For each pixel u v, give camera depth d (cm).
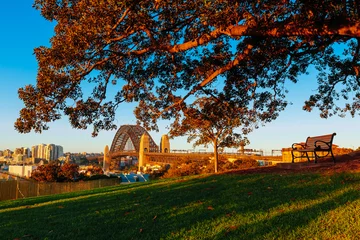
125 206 878
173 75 1005
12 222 851
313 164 1294
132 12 622
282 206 679
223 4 602
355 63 931
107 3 604
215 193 912
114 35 745
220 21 607
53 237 644
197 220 647
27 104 725
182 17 739
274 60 992
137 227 647
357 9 574
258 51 887
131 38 845
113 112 959
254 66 945
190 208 755
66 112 771
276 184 937
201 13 647
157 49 764
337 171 1012
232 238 526
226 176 1301
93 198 1187
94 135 941
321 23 581
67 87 762
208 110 1022
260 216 625
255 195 813
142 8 615
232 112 1054
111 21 638
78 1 758
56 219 825
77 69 754
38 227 749
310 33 596
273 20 632
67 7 774
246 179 1110
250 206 710
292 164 1363
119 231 638
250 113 1136
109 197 1134
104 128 948
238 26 639
